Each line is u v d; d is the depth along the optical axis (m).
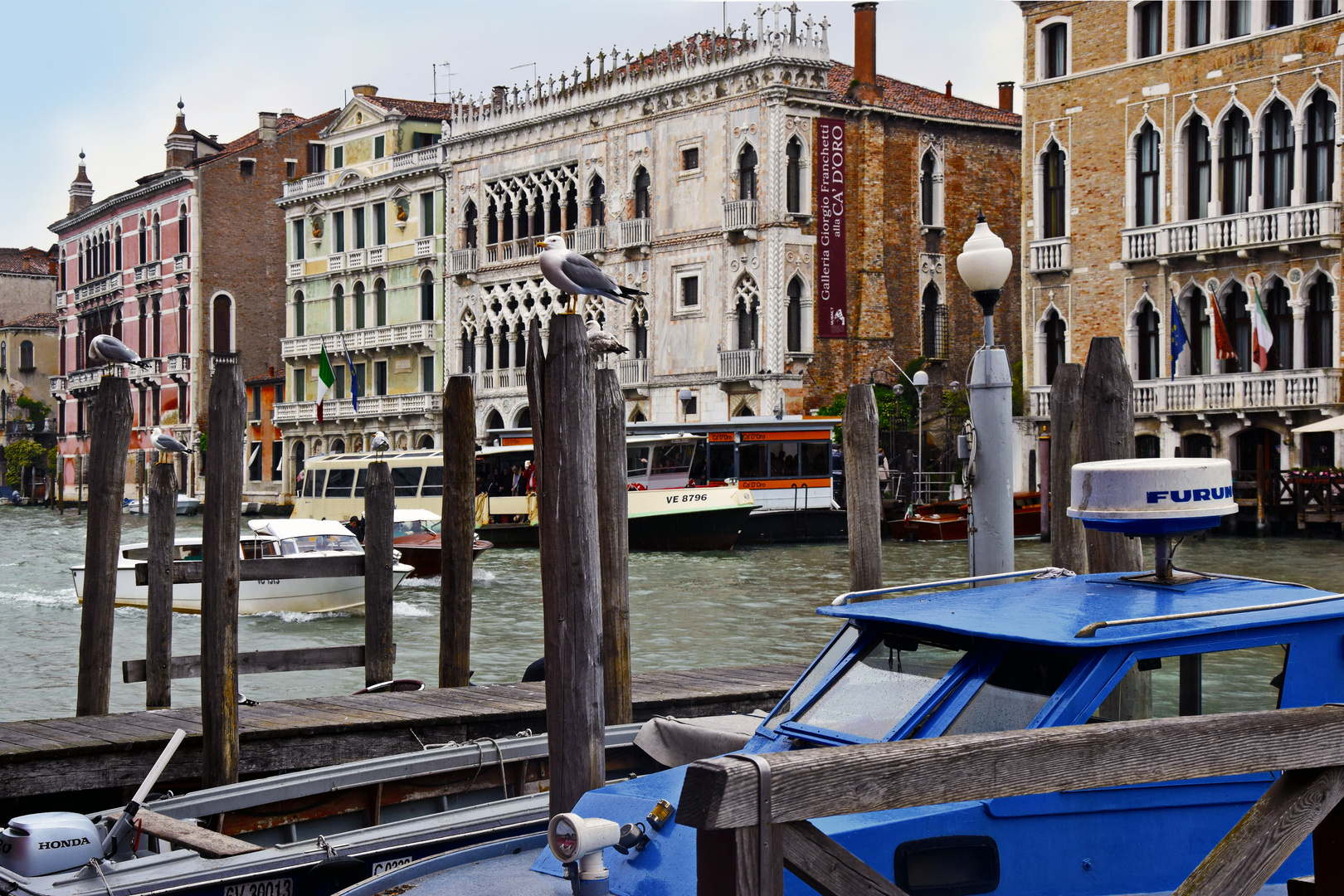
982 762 3.15
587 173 49.19
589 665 6.32
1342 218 32.56
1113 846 4.84
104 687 10.93
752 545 35.44
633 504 33.19
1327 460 33.12
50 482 83.25
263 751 9.44
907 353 46.09
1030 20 39.06
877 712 5.26
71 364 80.88
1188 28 35.66
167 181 67.19
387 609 12.50
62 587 28.66
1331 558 27.55
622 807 5.19
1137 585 5.69
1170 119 35.91
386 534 12.52
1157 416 35.56
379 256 58.69
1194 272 35.56
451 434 11.78
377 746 9.82
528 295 51.50
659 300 46.72
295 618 23.47
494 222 53.66
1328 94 32.78
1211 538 32.50
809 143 43.56
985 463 9.48
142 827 6.99
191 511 61.16
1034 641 4.94
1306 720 3.46
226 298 66.75
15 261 95.44
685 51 45.44
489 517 36.78
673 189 46.03
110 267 74.75
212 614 9.15
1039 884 4.73
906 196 46.03
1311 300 33.72
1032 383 39.06
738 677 11.99
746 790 2.92
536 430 6.39
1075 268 38.06
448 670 11.84
